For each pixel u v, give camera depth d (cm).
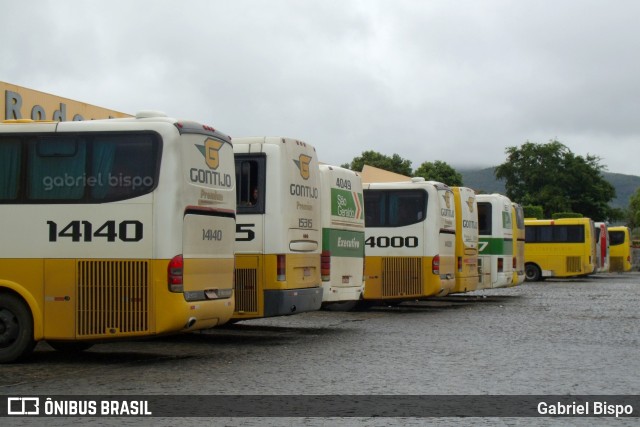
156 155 1208
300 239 1580
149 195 1202
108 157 1223
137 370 1177
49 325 1223
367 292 2278
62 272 1222
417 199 2266
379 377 1114
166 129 1210
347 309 2323
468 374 1143
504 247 2998
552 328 1819
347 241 1881
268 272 1512
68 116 2364
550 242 4672
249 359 1294
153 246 1196
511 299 2991
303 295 1579
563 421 853
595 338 1612
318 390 1012
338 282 1836
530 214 7375
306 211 1608
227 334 1692
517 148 11088
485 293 3412
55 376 1122
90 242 1216
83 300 1216
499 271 2969
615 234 6341
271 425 823
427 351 1395
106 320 1208
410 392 1002
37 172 1243
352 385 1049
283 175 1524
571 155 10906
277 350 1410
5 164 1254
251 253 1520
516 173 11069
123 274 1204
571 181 10738
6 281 1237
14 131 1255
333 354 1355
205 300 1256
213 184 1288
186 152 1226
